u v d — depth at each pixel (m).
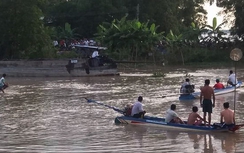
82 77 41.66
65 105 24.38
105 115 21.19
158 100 26.02
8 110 22.80
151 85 34.19
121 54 54.78
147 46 55.44
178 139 16.03
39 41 48.19
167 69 51.19
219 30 61.91
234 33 62.25
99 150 14.45
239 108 22.81
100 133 17.12
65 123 19.20
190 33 60.84
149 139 16.06
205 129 17.11
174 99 26.44
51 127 18.36
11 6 46.69
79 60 42.12
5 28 47.12
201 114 21.14
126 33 54.97
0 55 49.16
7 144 15.36
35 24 47.59
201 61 59.50
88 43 59.56
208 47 62.03
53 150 14.48
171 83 35.50
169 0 68.81
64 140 15.91
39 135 16.80
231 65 55.81
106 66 42.84
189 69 50.97
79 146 14.98
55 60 42.03
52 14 69.44
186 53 59.34
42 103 25.14
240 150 14.45
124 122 18.98
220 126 17.09
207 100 17.83
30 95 28.66
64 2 70.50
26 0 46.94
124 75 43.56
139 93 29.20
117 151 14.30
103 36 56.66
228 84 31.19
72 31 64.88
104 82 36.88
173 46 59.28
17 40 47.50
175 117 18.12
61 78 40.78
